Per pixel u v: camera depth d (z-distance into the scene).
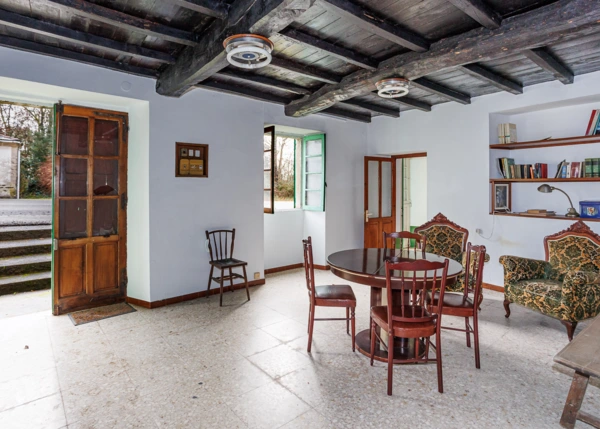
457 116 4.83
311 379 2.42
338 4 2.22
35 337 3.10
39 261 5.07
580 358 1.79
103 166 3.89
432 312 2.64
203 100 4.18
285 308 3.88
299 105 4.49
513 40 2.43
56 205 3.61
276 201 6.75
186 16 2.55
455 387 2.33
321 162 5.67
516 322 3.49
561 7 2.20
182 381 2.39
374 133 6.00
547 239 3.70
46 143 8.23
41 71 3.06
